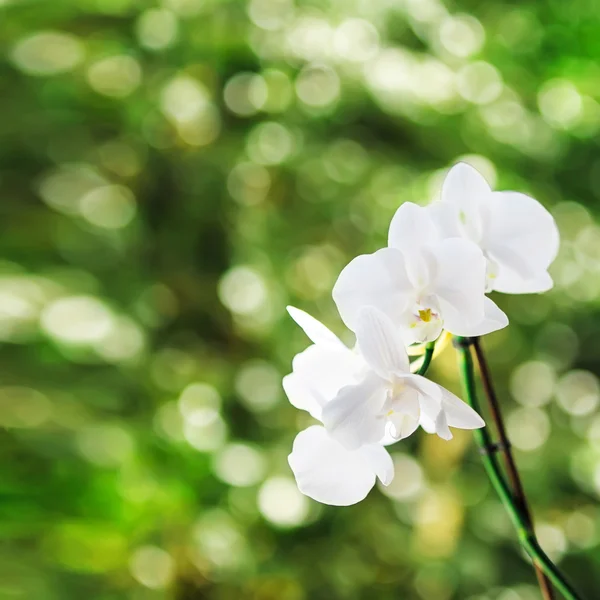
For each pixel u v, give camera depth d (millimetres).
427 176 3287
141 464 2891
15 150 3316
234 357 3422
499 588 3061
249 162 3395
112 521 2727
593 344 3477
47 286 3037
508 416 3400
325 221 3381
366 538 3109
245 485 2990
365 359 1117
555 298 3408
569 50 3627
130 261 3268
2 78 3402
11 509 2635
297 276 3340
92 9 3514
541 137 3461
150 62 3482
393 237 1148
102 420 2916
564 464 3316
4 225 3186
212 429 3047
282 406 3207
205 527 2914
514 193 1205
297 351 3223
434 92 3441
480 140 3436
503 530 3131
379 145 3480
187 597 2951
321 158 3395
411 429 1127
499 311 1146
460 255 1139
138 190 3484
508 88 3523
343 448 1160
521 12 3627
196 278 3441
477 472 3252
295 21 3512
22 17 3492
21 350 2906
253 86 3506
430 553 3090
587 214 3434
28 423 2789
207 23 3457
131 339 3041
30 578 2555
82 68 3426
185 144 3473
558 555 3201
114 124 3467
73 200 3291
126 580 2721
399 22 3555
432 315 1144
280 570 2982
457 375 3111
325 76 3465
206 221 3451
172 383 3154
